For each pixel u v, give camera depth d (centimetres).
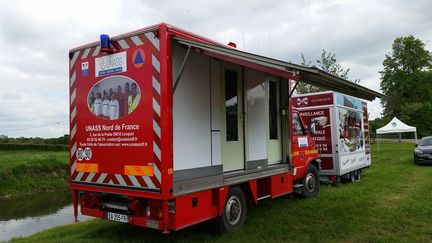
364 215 734
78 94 618
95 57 595
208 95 602
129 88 548
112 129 566
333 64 2644
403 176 1354
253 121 719
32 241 651
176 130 536
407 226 659
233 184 627
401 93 5859
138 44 541
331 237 597
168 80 512
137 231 649
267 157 761
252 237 595
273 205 834
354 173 1289
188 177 552
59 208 1458
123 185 551
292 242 575
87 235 647
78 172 613
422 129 5544
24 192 1941
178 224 518
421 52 5881
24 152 3634
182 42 522
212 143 605
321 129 1164
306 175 930
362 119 1412
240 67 687
